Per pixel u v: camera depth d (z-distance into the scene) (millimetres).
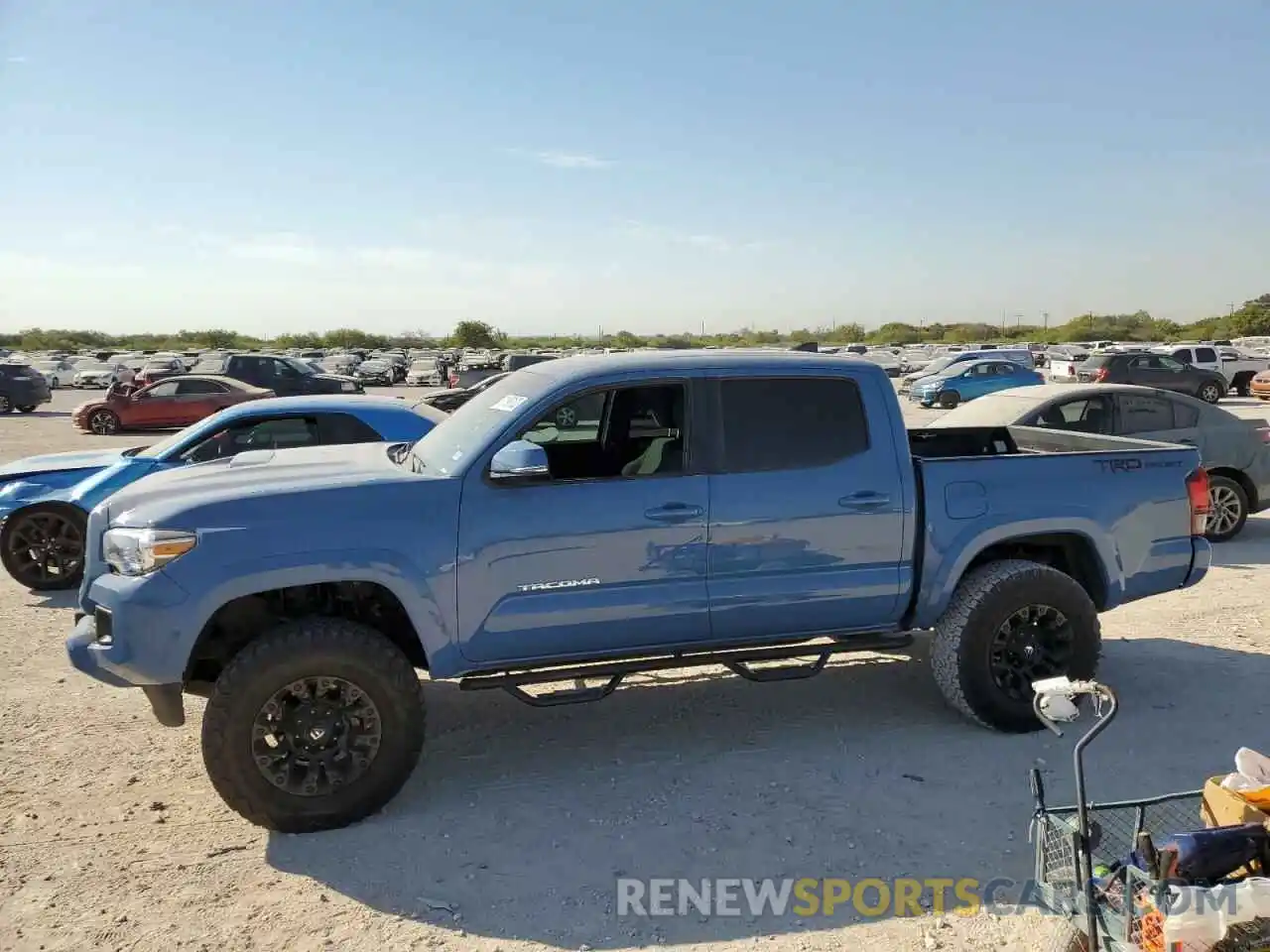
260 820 4332
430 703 6008
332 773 4398
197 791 4812
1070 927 3205
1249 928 2738
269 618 4848
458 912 3766
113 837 4355
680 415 4969
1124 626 7434
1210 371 28688
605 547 4738
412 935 3625
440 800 4703
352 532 4430
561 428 5984
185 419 25078
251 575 4312
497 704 5980
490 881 3982
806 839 4289
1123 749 5164
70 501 8828
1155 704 5785
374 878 4012
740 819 4469
